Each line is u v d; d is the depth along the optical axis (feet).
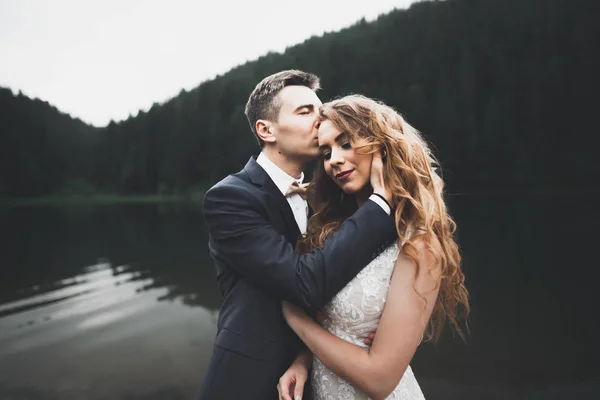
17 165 267.80
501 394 14.39
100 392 15.74
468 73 181.88
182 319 25.07
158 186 267.39
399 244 4.27
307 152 5.24
